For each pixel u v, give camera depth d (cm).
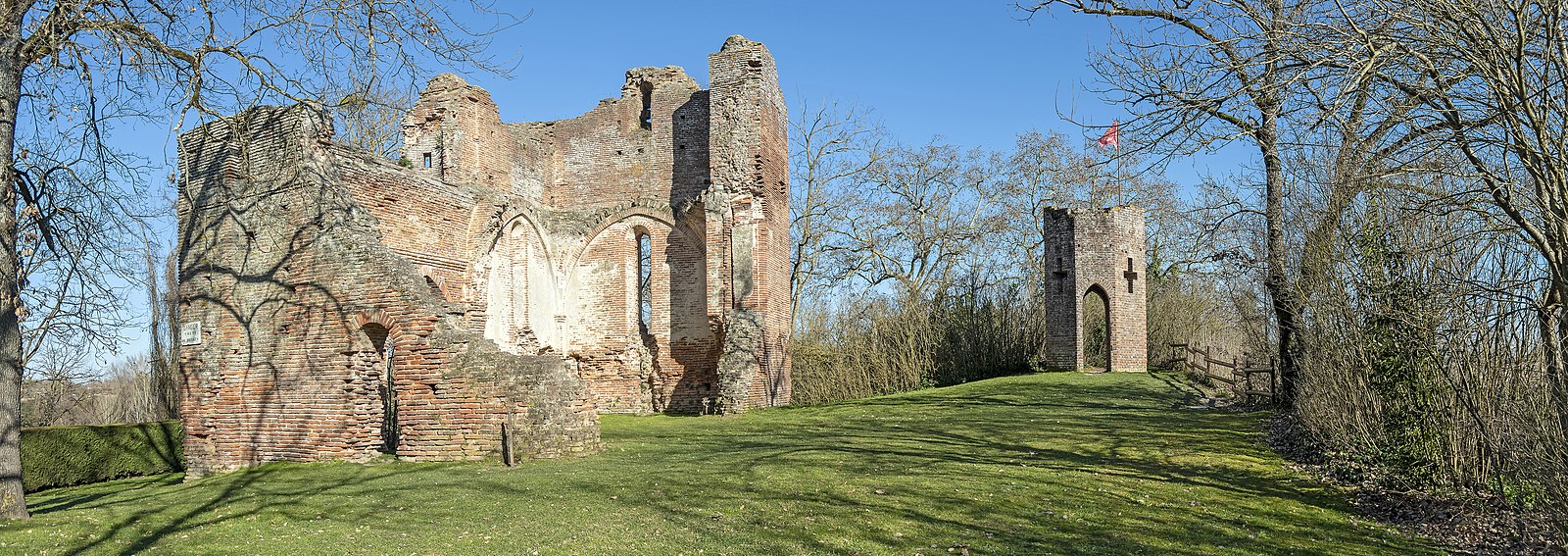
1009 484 1305
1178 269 4594
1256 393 2266
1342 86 1099
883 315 3991
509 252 2755
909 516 1116
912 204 4472
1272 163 1853
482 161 2684
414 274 1806
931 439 1819
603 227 2925
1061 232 3700
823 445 1756
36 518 1206
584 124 2989
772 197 2861
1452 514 1091
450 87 2684
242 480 1645
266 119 1956
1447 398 1171
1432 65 1105
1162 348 4066
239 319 1939
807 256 4419
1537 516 977
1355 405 1370
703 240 2866
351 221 1897
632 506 1183
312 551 977
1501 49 1059
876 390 3709
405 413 1736
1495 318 1080
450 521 1109
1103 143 2617
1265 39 1207
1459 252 1138
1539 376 988
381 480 1482
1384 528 1070
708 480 1366
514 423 1661
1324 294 1444
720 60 2836
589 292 2920
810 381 3716
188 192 1867
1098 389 2839
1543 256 1087
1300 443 1603
